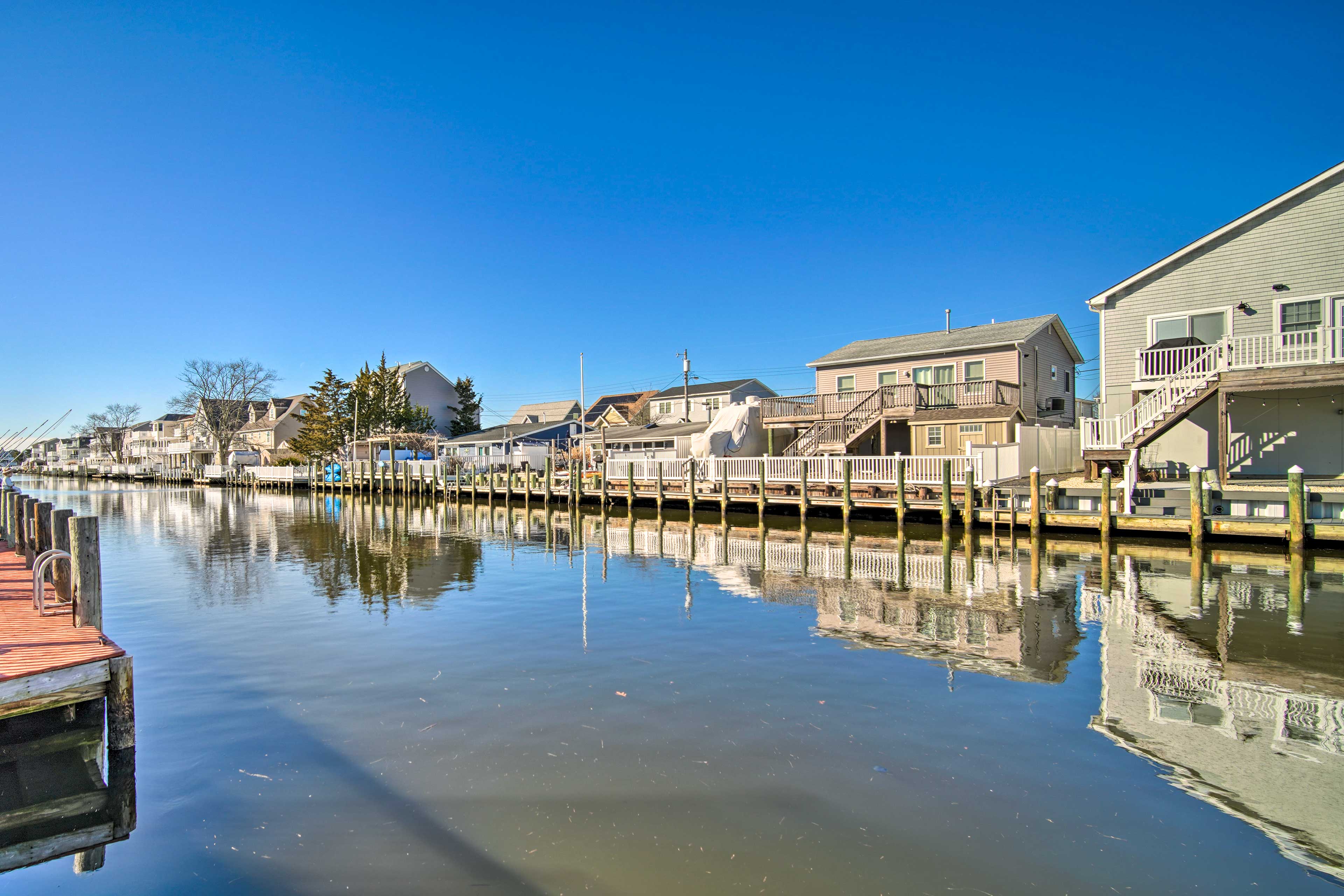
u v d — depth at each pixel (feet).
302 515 126.72
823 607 42.32
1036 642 33.96
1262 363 66.64
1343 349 62.69
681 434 146.61
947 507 73.36
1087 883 15.44
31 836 17.97
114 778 20.48
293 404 294.46
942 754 21.72
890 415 104.68
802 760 21.36
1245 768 20.66
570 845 17.11
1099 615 39.24
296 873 16.31
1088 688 27.45
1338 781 19.84
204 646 35.53
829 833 17.44
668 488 110.83
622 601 45.29
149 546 81.15
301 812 18.93
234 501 173.06
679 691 27.58
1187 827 17.58
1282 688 27.27
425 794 19.74
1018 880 15.55
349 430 239.09
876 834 17.35
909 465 84.48
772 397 160.35
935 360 112.98
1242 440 74.43
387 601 46.80
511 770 21.04
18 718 22.34
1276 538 57.31
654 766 21.08
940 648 33.24
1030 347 109.81
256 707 26.66
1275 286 73.72
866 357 118.42
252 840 17.70
